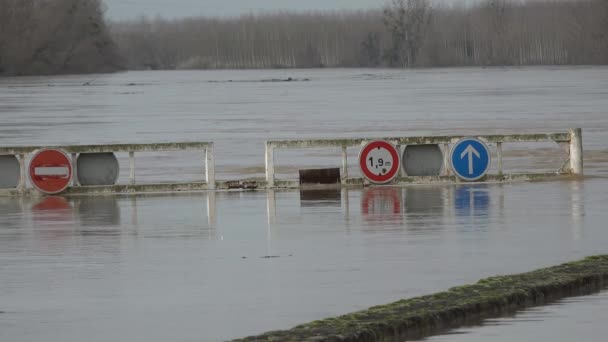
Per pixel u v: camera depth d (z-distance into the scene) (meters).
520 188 46.28
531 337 22.55
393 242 33.31
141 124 104.56
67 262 31.08
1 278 28.95
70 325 24.03
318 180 48.12
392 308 24.28
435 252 31.52
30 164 46.66
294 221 38.19
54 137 87.12
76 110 138.12
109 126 101.75
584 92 165.00
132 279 28.67
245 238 34.75
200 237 35.16
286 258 31.17
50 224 38.41
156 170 60.03
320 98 167.12
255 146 75.19
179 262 30.89
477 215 38.59
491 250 31.67
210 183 48.03
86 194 46.97
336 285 27.48
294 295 26.50
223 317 24.50
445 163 49.34
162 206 43.03
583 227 35.31
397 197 44.19
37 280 28.67
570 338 22.39
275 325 23.72
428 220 37.66
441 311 23.92
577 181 48.22
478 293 25.45
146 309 25.34
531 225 36.00
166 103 158.75
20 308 25.61
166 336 23.05
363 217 38.75
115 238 35.16
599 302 25.50
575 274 27.20
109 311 25.19
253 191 47.50
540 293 25.88
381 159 48.19
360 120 103.88
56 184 46.72
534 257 30.47
